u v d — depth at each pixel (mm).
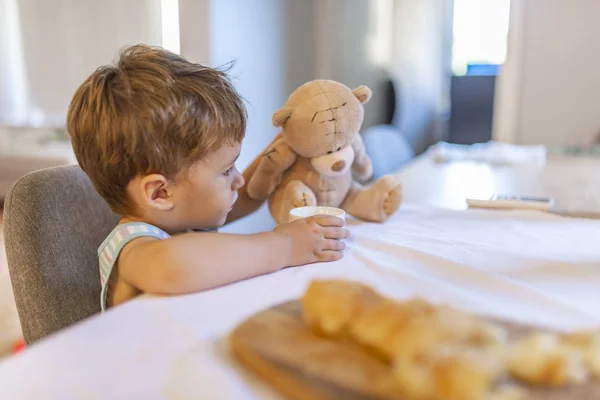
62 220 737
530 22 2359
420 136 2824
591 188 1236
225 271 556
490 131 2711
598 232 791
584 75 2328
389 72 2789
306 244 646
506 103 2471
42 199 717
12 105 3027
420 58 2707
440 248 705
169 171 612
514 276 596
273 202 861
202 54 1706
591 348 322
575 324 457
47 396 354
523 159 1722
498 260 651
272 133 2189
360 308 361
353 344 368
